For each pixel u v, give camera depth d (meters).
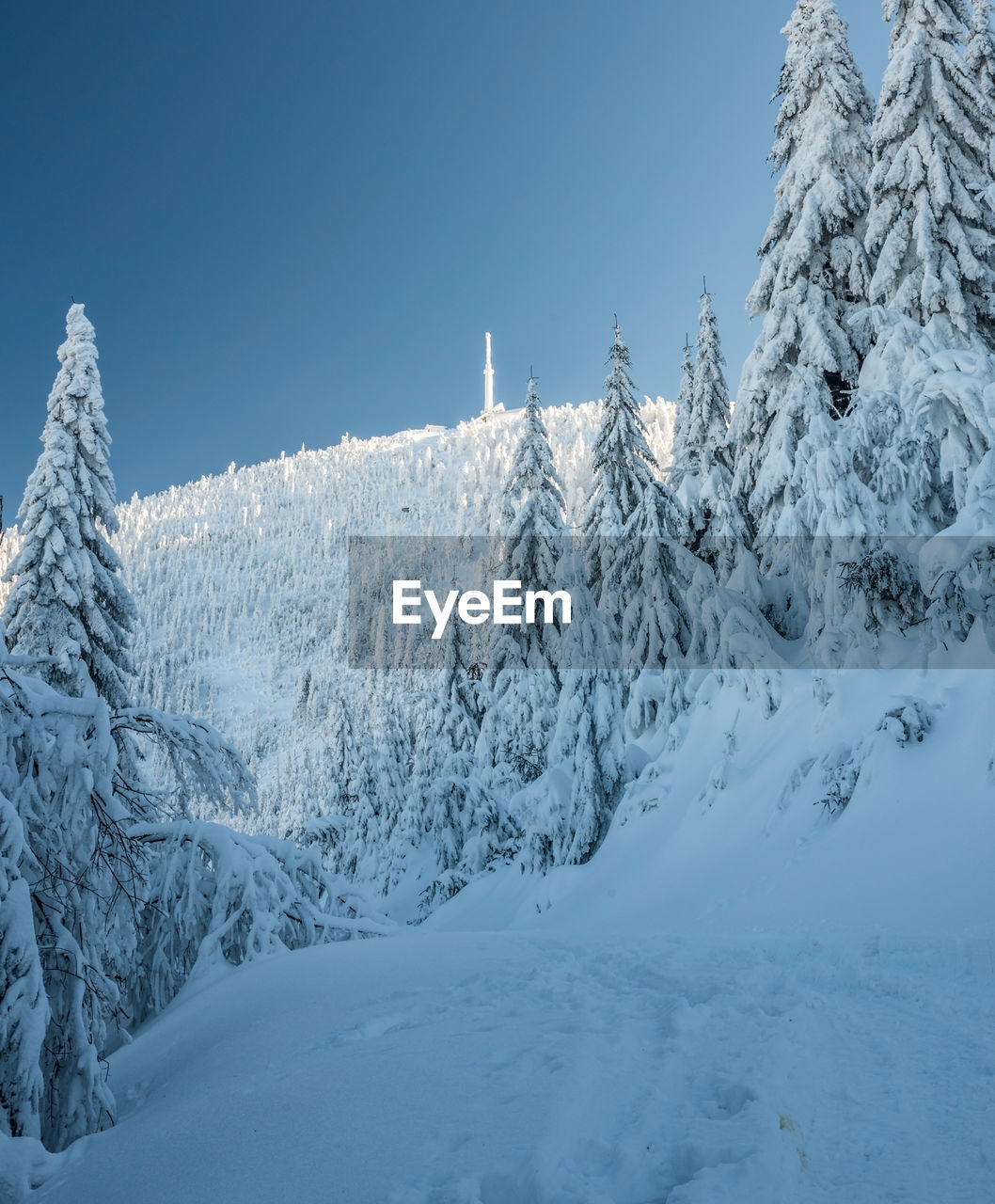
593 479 28.12
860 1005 5.49
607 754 21.45
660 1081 4.11
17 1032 5.71
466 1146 3.46
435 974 8.11
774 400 22.05
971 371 16.19
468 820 28.39
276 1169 3.64
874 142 19.94
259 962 10.83
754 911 11.23
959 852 9.95
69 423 22.81
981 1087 3.76
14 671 7.51
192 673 176.88
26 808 6.77
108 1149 4.96
